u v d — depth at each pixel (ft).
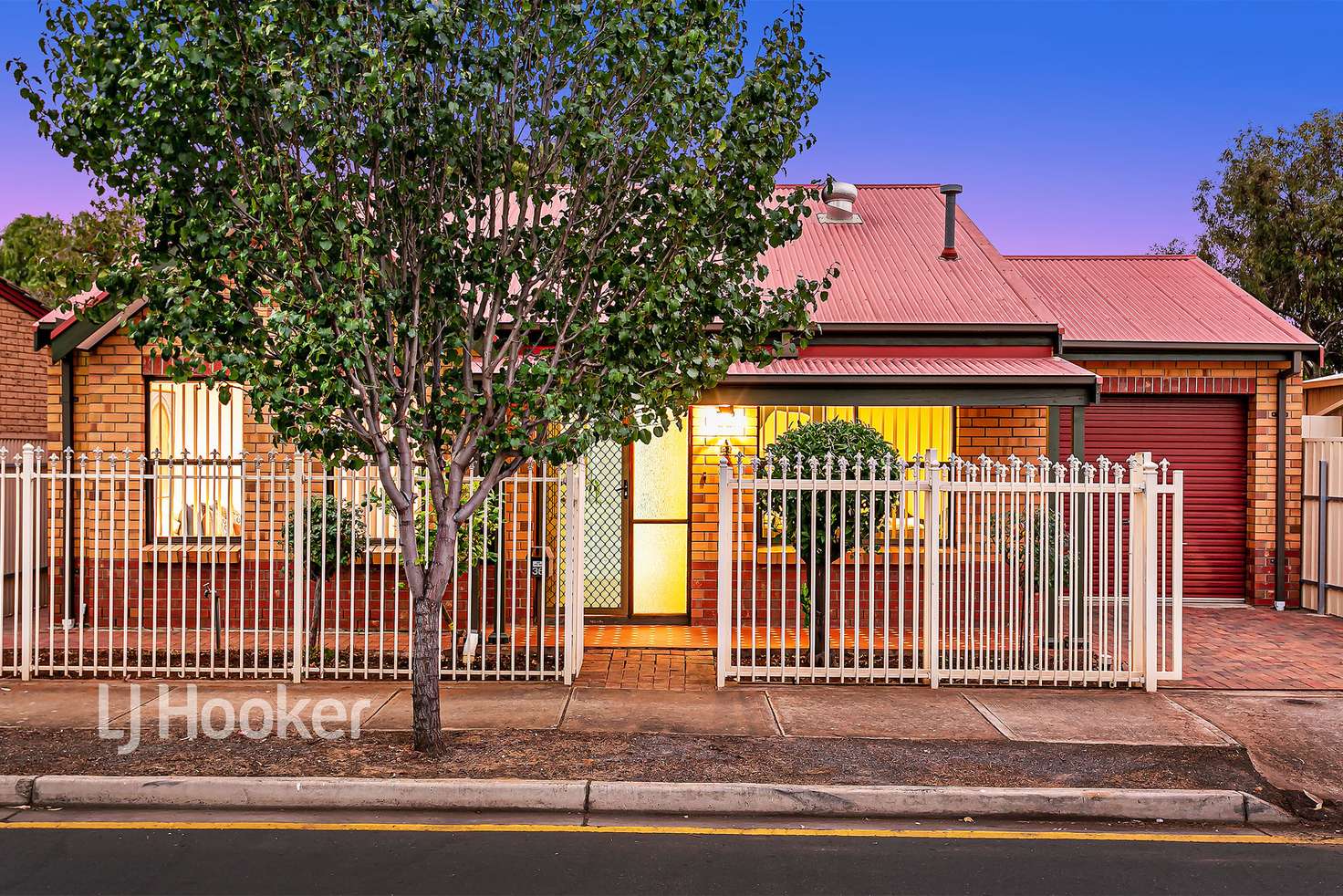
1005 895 16.21
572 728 24.66
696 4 24.00
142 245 22.71
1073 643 29.32
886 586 29.35
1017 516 32.01
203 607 37.32
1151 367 44.19
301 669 29.45
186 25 21.71
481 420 23.61
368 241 21.59
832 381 34.94
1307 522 43.70
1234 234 80.89
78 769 20.90
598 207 25.11
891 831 19.26
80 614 29.37
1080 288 49.62
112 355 37.63
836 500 30.63
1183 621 40.52
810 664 29.78
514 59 23.13
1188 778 21.24
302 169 22.93
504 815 19.99
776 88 24.32
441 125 22.47
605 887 16.35
